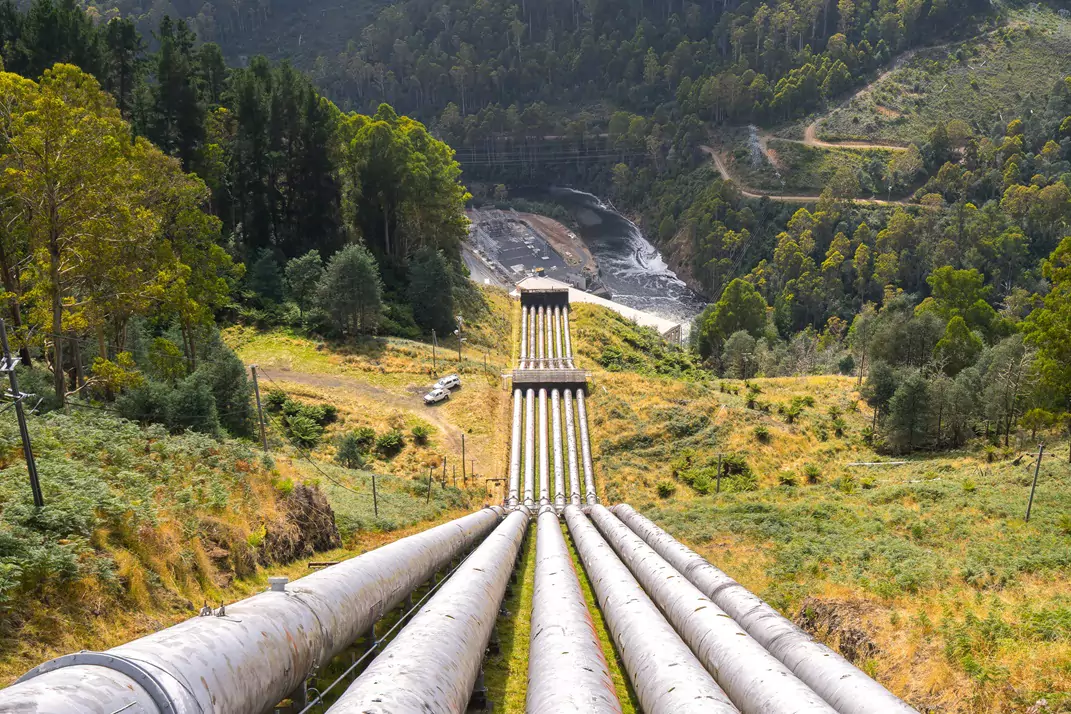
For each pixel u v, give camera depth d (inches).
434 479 2188.7
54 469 831.7
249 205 3531.0
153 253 1716.3
